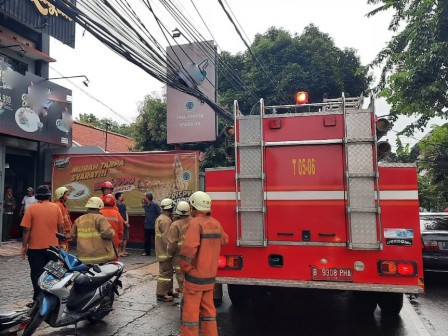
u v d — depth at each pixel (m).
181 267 3.97
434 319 5.57
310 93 18.48
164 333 4.71
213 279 4.11
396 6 13.18
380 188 4.40
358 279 4.39
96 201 5.59
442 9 11.80
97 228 5.46
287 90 18.27
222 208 4.88
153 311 5.59
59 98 13.20
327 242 4.51
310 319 5.44
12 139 11.94
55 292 4.14
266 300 6.51
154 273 8.16
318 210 4.56
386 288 4.21
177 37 8.91
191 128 15.27
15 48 12.41
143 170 11.99
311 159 4.64
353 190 4.41
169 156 11.88
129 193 11.98
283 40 19.30
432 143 15.59
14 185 12.76
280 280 4.56
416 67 12.02
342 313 5.76
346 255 4.45
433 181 20.17
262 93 18.84
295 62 19.08
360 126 4.50
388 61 13.47
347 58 19.39
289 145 4.70
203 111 15.16
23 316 3.90
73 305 4.53
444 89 11.81
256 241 4.66
